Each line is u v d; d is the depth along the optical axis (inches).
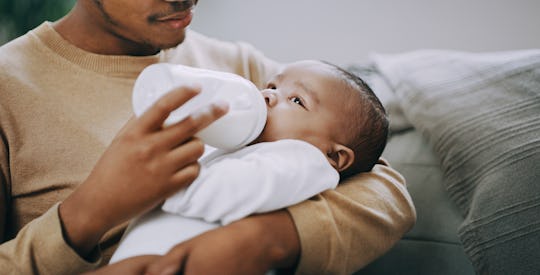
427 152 38.4
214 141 23.2
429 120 37.9
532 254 28.2
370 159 29.9
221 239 20.8
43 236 23.0
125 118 31.5
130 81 32.6
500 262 29.2
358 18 67.1
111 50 32.9
